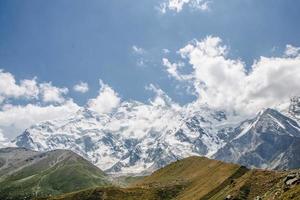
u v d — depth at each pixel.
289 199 131.12
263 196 163.12
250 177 199.38
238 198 183.38
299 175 151.25
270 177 193.00
